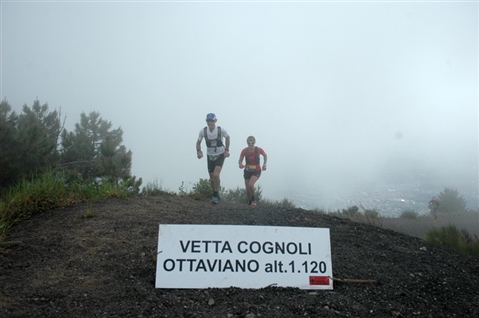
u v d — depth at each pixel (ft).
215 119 27.12
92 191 24.09
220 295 11.74
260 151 29.07
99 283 11.95
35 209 19.42
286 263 12.80
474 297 12.70
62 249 14.11
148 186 29.94
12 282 11.63
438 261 16.26
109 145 32.68
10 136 32.22
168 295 11.51
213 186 27.45
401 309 11.46
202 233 12.80
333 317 10.73
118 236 15.69
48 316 9.93
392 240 18.63
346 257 15.34
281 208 23.08
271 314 10.69
